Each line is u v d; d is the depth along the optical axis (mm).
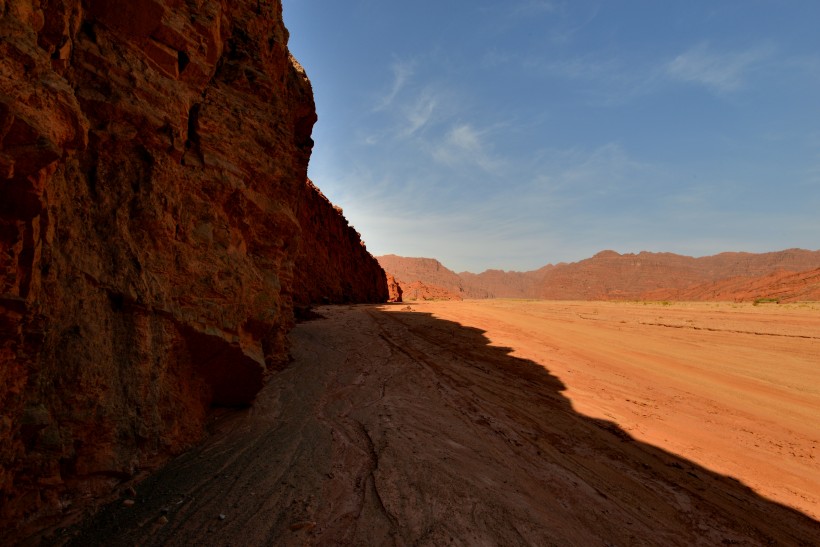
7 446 3773
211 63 7645
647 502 5836
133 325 5574
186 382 6848
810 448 7785
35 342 4035
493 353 15688
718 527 5336
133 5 5855
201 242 7332
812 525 5480
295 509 4910
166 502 4781
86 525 4211
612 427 8641
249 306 8398
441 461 6469
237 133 8719
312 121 14578
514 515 5145
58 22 4555
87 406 4672
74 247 4953
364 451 6766
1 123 3299
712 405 10070
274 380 10406
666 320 23438
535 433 8180
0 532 3746
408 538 4562
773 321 21281
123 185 5844
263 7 10297
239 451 6301
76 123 4293
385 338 18328
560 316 27297
